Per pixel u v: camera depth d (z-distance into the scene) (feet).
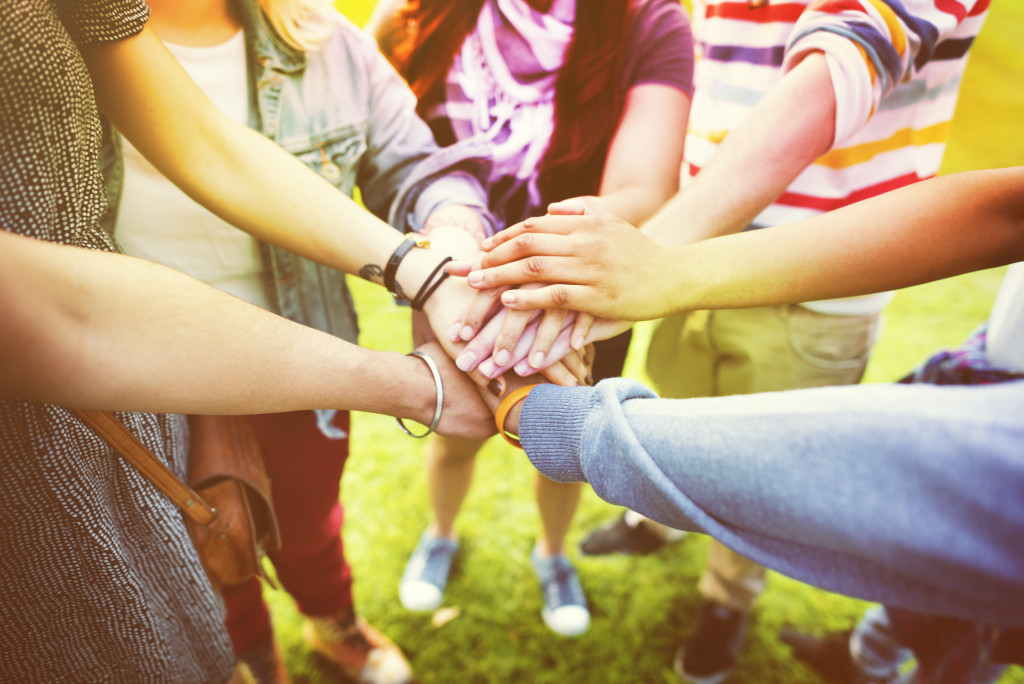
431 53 3.49
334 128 3.48
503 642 5.44
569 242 2.69
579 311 2.75
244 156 2.91
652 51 3.51
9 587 2.19
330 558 4.47
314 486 4.09
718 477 1.60
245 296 3.73
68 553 2.25
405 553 6.04
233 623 4.23
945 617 3.50
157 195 3.20
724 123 3.99
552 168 3.79
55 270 1.74
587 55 3.46
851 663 5.18
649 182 3.52
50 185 1.96
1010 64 14.85
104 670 2.62
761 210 3.10
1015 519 1.20
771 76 3.67
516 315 2.78
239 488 3.04
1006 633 3.06
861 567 1.52
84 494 2.22
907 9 2.91
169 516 2.66
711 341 4.63
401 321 8.24
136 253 3.40
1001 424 1.26
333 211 3.06
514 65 3.48
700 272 2.68
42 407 2.01
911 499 1.30
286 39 3.16
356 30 3.36
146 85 2.58
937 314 8.73
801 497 1.44
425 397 2.80
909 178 3.81
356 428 7.16
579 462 2.12
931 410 1.34
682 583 5.93
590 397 2.20
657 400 2.00
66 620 2.39
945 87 3.55
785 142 2.94
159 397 2.02
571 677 5.23
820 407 1.50
